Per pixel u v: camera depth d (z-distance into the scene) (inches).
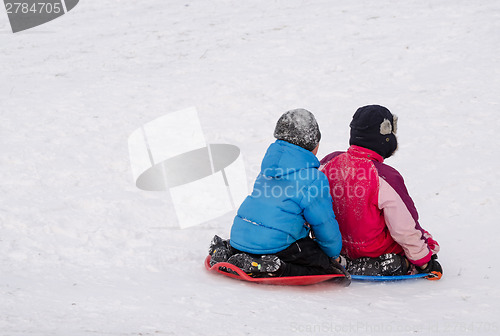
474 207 300.5
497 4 694.5
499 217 288.2
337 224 218.4
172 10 813.2
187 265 234.5
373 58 569.6
